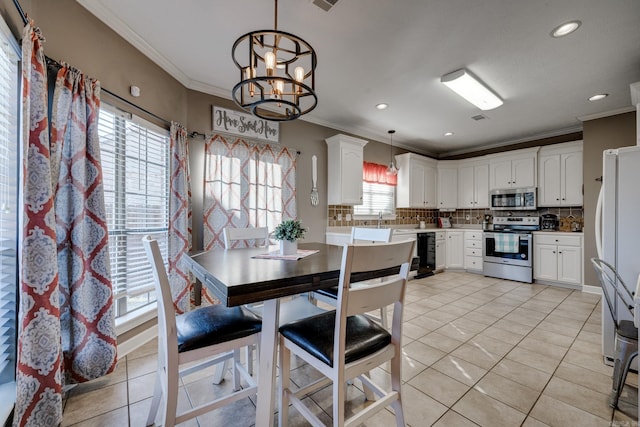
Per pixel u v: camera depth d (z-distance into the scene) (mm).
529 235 4367
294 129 3820
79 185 1665
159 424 1441
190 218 2904
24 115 1281
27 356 1287
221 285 1031
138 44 2271
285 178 3648
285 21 2049
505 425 1431
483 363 2023
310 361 1146
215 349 1231
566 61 2520
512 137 4914
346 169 4074
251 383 1442
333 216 4305
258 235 2404
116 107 2094
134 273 2279
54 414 1364
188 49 2406
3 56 1364
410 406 1571
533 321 2812
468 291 3904
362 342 1163
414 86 3031
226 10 1949
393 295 1184
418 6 1888
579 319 2867
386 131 4605
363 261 1017
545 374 1882
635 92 2615
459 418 1478
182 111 2861
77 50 1815
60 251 1631
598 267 1831
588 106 3502
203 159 3021
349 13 1959
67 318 1663
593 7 1873
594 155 3746
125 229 2205
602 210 2037
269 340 1235
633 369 1894
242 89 1571
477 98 3117
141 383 1775
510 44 2289
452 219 5938
